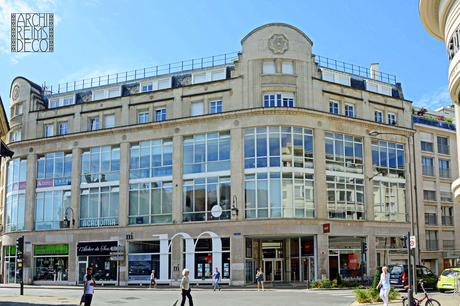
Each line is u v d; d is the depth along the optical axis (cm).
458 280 2866
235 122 4116
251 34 4244
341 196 4228
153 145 4431
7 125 2372
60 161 4788
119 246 4331
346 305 2362
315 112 4122
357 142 4431
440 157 5259
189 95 4375
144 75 4822
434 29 1781
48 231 4688
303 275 4094
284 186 3975
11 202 4975
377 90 4828
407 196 4647
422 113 5247
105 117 4697
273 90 4166
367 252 4269
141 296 3039
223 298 2811
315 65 4294
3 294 3303
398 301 2447
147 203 4366
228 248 3997
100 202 4547
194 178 4222
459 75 1488
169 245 4197
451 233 5188
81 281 4488
